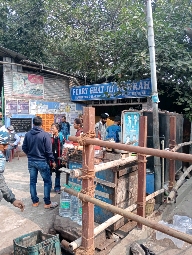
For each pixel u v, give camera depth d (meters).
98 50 8.46
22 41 12.97
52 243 2.58
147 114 4.50
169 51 5.80
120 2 10.20
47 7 11.24
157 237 3.06
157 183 4.11
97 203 2.12
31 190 4.20
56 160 4.80
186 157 1.57
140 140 3.25
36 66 9.46
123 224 3.37
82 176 2.30
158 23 5.93
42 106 10.09
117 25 10.81
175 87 6.53
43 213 3.93
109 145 2.06
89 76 12.09
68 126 9.26
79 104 11.60
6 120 8.97
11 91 9.09
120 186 3.31
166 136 4.58
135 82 7.28
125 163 3.07
